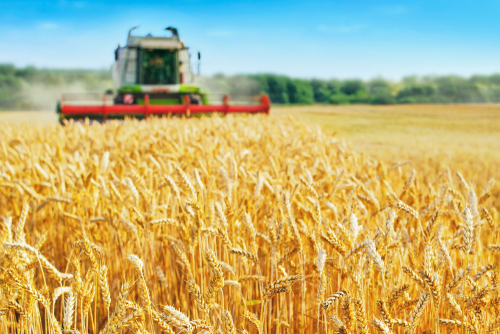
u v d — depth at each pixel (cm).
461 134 1975
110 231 341
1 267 181
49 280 373
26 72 7762
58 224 408
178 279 343
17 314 289
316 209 243
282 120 1378
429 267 194
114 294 336
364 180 442
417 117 3266
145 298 154
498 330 202
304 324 261
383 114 3600
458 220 292
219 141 611
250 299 314
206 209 323
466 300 196
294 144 618
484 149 1259
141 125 1066
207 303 165
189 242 261
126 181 286
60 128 992
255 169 454
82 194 345
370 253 174
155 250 351
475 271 261
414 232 277
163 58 1734
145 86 1739
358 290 194
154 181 407
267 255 310
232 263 300
